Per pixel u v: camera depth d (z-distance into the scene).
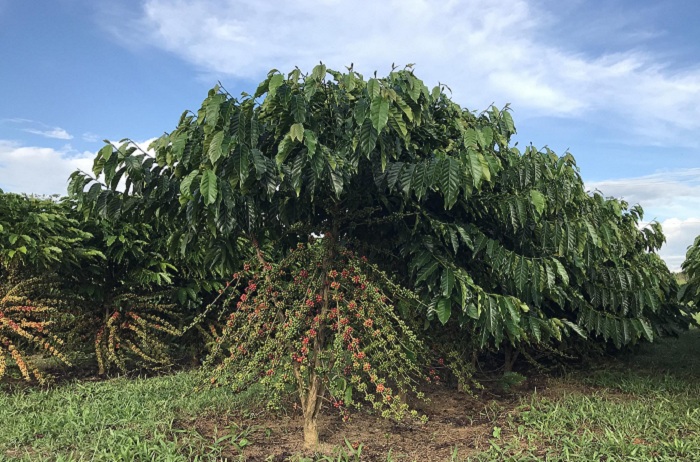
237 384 3.57
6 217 5.35
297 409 4.64
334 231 3.88
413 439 3.98
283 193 3.77
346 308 3.62
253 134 3.16
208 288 6.31
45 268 5.89
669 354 7.75
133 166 3.39
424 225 3.98
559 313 6.11
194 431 3.89
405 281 4.55
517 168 4.08
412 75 3.76
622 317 5.22
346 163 3.28
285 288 3.87
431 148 4.09
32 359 6.55
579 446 3.58
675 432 3.89
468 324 4.66
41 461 3.40
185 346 6.99
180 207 3.70
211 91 3.40
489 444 3.81
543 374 6.35
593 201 5.45
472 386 5.60
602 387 5.69
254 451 3.63
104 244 6.16
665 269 7.22
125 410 4.46
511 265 3.86
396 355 3.90
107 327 6.32
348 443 3.58
